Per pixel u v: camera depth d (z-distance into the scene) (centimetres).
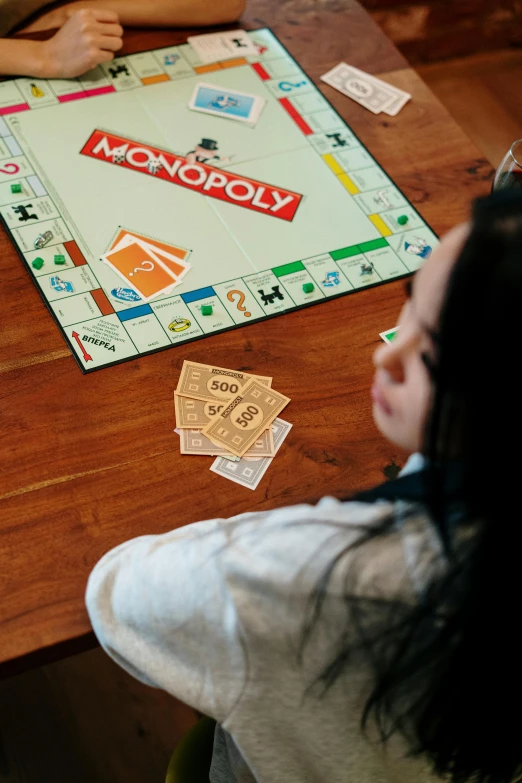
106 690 141
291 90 130
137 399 91
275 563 53
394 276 108
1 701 137
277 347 98
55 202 108
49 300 98
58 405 89
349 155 122
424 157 124
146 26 134
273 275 105
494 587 47
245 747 62
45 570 77
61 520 81
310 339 99
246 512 83
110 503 82
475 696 51
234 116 124
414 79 136
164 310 99
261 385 94
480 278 42
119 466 85
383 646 52
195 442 88
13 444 85
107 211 108
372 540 52
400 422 54
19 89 123
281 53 136
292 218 112
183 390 92
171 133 120
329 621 52
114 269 102
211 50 133
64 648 74
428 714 54
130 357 94
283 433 90
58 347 94
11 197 108
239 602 54
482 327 42
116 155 115
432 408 47
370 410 94
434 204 118
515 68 266
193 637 58
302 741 61
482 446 45
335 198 116
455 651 50
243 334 98
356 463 89
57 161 113
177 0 133
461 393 45
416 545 51
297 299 103
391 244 111
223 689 58
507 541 46
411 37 252
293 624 53
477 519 48
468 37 260
